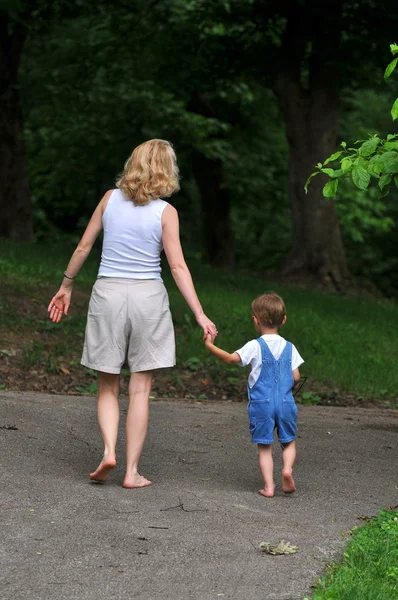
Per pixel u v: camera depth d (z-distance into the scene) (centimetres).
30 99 3206
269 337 755
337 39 2684
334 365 1608
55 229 4900
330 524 646
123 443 884
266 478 730
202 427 991
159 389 1376
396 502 729
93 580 512
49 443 838
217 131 3303
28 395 1102
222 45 2830
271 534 609
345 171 819
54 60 3120
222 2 2669
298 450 914
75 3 2895
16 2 2612
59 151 3503
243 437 956
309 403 1395
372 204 3903
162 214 729
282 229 4741
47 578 511
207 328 721
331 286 2830
